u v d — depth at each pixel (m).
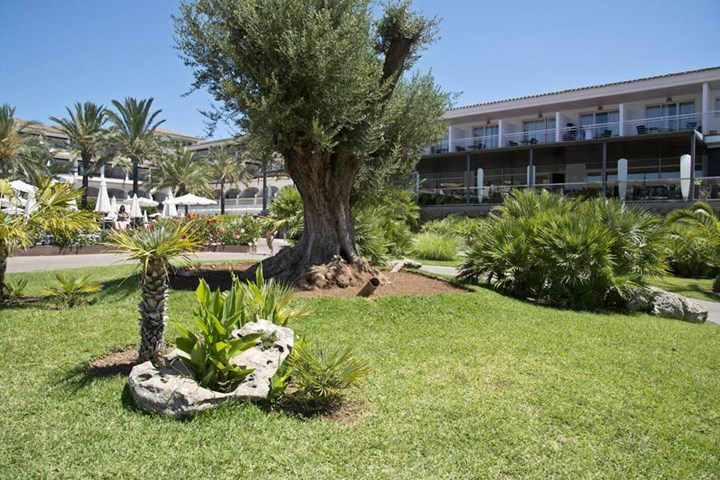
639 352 6.60
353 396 4.53
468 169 27.41
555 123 31.50
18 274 10.95
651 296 10.24
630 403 4.64
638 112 28.88
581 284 9.95
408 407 4.32
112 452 3.35
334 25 8.19
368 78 8.30
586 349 6.54
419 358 5.75
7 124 35.53
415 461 3.42
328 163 9.73
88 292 8.05
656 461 3.55
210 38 8.15
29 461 3.21
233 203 52.25
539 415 4.25
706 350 6.95
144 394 3.95
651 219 10.82
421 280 10.77
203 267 11.57
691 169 21.62
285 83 7.98
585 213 11.20
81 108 40.25
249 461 3.31
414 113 10.66
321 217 9.84
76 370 4.81
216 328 4.08
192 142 71.31
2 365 4.87
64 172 47.66
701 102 27.20
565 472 3.35
